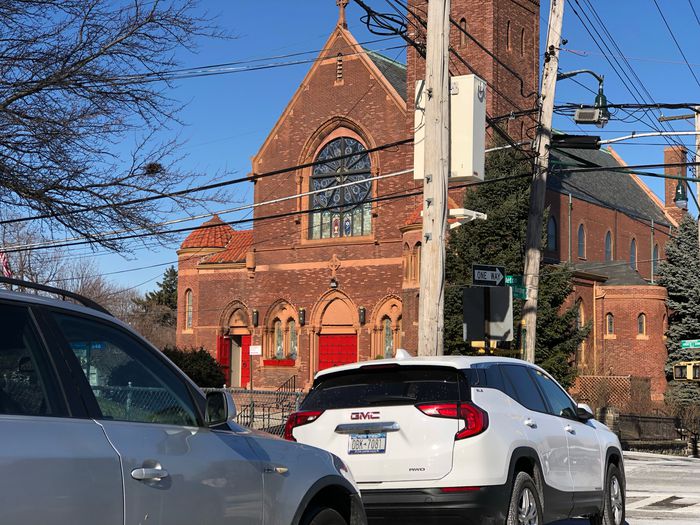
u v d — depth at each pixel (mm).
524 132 45781
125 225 14008
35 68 13047
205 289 52500
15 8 12742
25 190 12938
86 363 4750
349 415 8680
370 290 46562
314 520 6000
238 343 52531
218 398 5301
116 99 13477
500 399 8836
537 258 21031
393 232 46188
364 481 8477
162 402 5121
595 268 52781
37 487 4043
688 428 38219
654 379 49844
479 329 16422
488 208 32375
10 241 32594
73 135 13023
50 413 4344
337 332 47750
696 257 51844
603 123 22672
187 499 4875
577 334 32594
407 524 8383
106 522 4375
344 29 48500
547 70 21531
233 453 5340
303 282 48812
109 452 4469
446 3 15516
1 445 3963
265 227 50438
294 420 9016
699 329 50781
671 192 71125
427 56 15461
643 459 26750
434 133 15203
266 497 5527
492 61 44156
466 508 8148
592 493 10344
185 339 53250
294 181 49531
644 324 50344
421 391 8547
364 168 47656
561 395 10414
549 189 51562
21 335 4414
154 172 14016
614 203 61281
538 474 9031
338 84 48469
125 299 92375
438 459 8258
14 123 12680
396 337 45750
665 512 13070
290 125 49938
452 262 32344
